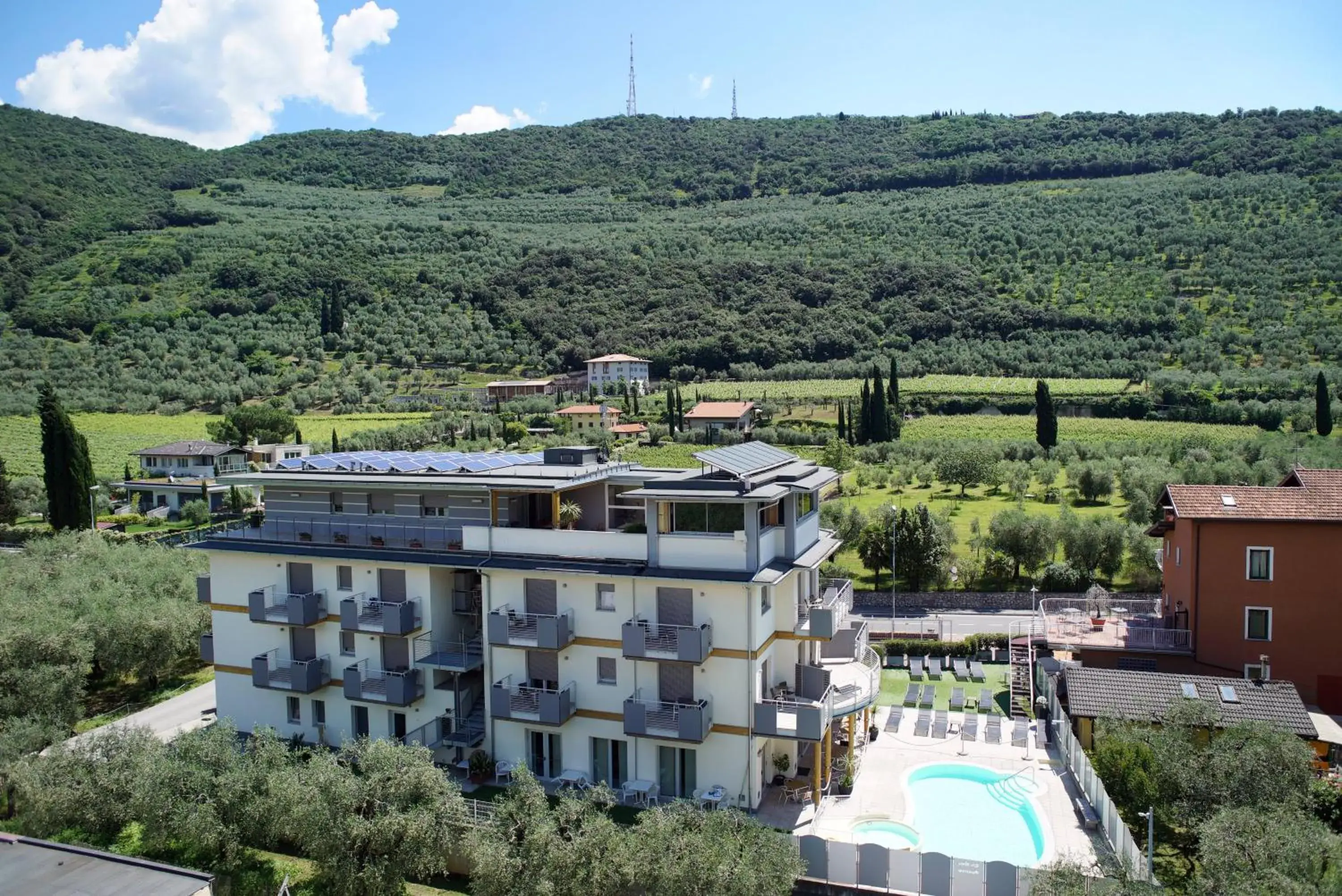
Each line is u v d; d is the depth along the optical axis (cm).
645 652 3098
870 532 6638
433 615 3531
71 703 4006
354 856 2688
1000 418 13562
